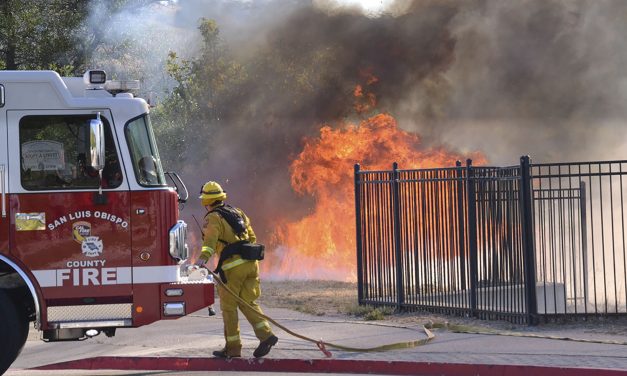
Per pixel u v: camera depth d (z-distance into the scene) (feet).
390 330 34.99
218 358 29.43
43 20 89.61
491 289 38.22
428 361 27.43
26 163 27.35
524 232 35.47
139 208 27.68
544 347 29.55
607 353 27.96
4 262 27.61
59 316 27.25
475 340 31.71
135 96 29.37
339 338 33.32
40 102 27.48
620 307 46.47
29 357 34.04
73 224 27.37
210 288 27.99
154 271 27.68
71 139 27.61
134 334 38.58
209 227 28.99
